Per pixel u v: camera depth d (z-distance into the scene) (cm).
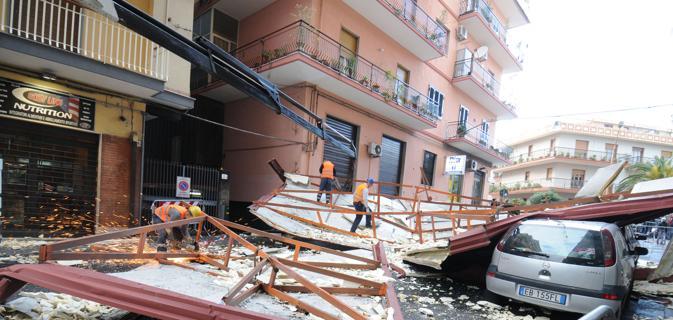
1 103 725
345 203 1228
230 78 550
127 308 259
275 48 1306
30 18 765
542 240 496
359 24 1409
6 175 748
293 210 1007
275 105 638
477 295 568
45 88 780
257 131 1390
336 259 686
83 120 835
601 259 450
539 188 3762
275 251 740
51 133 802
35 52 686
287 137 1286
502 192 1945
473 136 2202
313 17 1226
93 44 781
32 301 316
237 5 1377
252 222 1302
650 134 3697
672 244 624
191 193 1073
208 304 265
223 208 1143
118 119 894
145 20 434
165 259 529
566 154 3647
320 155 1298
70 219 826
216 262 539
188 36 1009
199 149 1434
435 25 1753
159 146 1291
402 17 1446
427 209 1420
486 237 572
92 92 849
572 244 475
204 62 502
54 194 809
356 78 1350
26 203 773
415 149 1788
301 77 1234
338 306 334
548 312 492
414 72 1728
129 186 908
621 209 527
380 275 498
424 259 640
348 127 1435
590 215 546
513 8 2434
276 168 1152
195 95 1438
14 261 553
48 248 343
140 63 848
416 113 1594
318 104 1288
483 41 2259
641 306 554
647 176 2520
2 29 666
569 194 3628
